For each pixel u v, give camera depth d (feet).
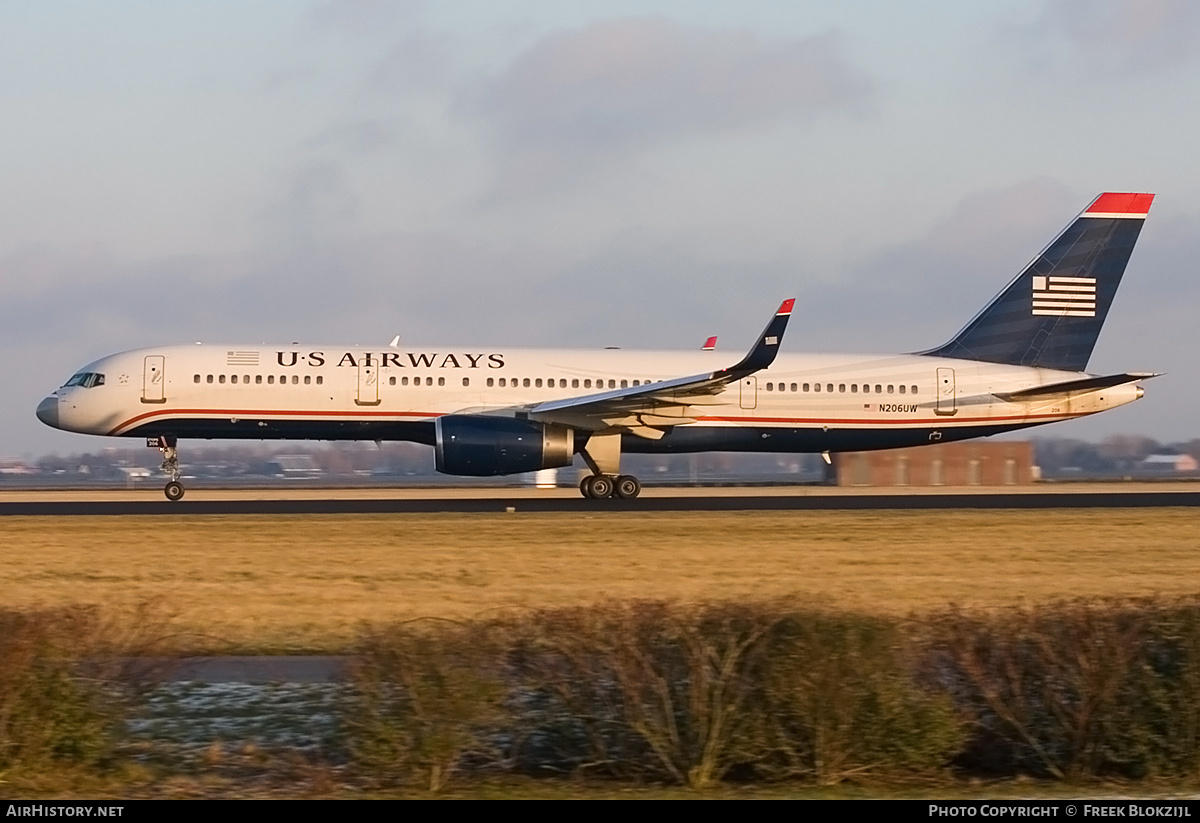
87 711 171.53
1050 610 195.83
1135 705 179.42
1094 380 586.86
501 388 574.56
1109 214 631.15
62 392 568.82
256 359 563.89
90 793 166.71
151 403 556.51
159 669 184.24
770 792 169.17
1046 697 181.68
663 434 592.19
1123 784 177.68
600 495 595.06
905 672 179.11
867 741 174.50
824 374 603.67
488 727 174.09
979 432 624.18
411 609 285.84
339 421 563.89
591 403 545.03
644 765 175.94
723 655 174.70
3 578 326.03
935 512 524.93
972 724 183.62
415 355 574.15
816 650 173.06
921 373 611.06
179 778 173.78
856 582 330.95
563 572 341.00
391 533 423.64
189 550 378.94
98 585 315.78
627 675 173.17
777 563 362.94
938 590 320.29
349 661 184.44
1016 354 628.28
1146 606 190.08
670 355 600.39
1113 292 632.79
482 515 494.59
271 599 297.53
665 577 334.85
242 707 205.26
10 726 167.12
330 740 188.55
